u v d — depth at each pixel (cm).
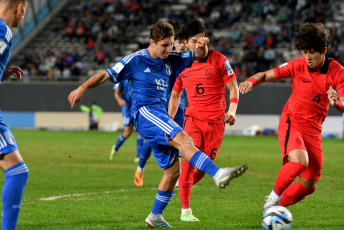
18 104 8544
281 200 2012
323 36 1797
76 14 10838
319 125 1931
